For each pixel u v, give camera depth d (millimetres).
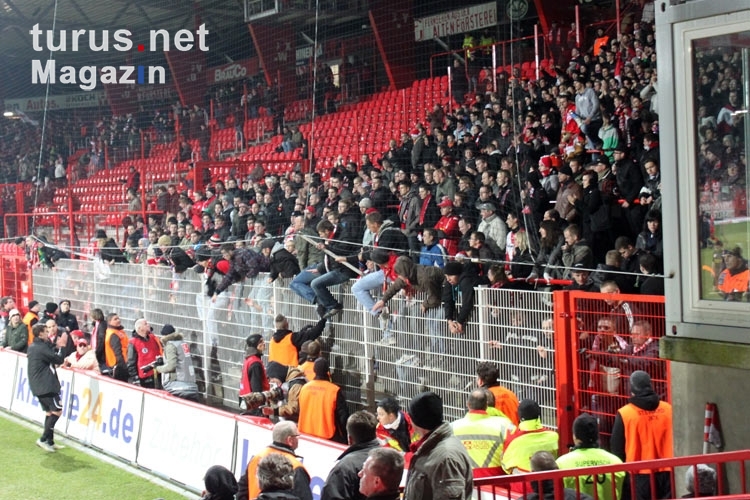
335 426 8055
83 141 25828
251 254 11164
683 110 4625
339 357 9672
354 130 17703
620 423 5980
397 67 17766
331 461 7020
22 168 27047
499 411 6629
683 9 4605
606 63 12883
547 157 11188
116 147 24656
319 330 9633
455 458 4090
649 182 9203
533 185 10648
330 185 13508
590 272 8078
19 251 18234
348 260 10086
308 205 13461
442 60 17438
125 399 9883
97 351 11992
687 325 4633
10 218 24219
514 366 7625
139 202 20250
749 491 4402
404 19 17672
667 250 4711
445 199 10562
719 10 4469
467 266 8297
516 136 11445
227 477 6250
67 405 11148
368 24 18500
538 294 7414
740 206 4426
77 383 10977
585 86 11930
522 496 5352
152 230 16062
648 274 7234
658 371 6453
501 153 11742
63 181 25031
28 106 27281
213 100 22672
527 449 6094
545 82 13672
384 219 11234
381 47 17922
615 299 6598
